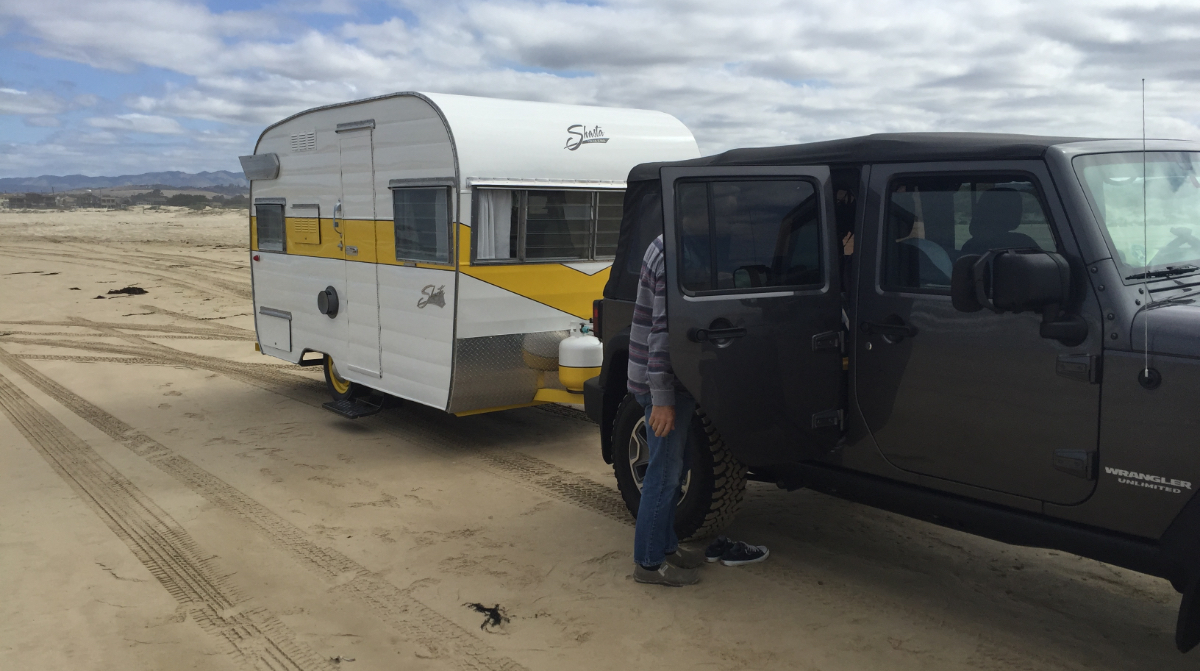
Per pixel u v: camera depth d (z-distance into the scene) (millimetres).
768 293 3820
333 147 7430
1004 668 3400
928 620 3805
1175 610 3873
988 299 3107
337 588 4266
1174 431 2910
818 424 3959
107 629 3877
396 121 6621
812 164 4062
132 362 10664
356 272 7324
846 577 4262
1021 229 3338
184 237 34375
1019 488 3375
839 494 4125
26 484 5988
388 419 7785
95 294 17344
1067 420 3174
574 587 4215
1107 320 3047
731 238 3787
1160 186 3525
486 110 6414
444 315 6324
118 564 4594
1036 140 3428
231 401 8531
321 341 7996
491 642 3693
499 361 6496
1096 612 3861
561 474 6098
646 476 4113
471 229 6180
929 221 3623
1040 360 3223
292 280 8359
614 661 3512
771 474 4410
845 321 4016
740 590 4133
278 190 8414
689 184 3697
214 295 17125
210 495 5711
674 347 3656
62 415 8008
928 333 3584
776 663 3467
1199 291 3260
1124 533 3125
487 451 6711
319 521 5199
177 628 3881
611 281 4902
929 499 3697
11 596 4223
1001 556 4492
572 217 6762
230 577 4414
